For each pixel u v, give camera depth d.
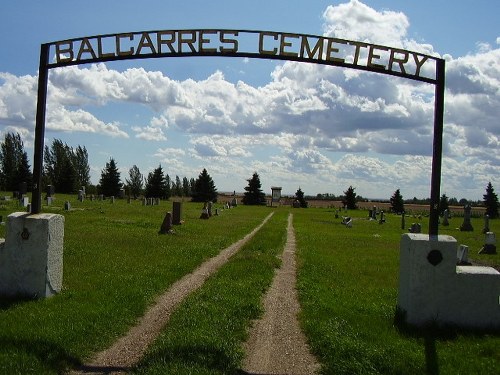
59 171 90.25
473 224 52.59
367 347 7.34
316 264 16.78
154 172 95.62
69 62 9.81
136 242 19.67
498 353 7.41
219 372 6.39
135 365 6.61
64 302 9.40
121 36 9.59
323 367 6.85
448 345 7.76
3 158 83.56
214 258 17.44
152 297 10.61
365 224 46.91
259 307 9.98
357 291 12.44
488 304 8.57
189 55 9.45
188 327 8.13
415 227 32.25
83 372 6.48
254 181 102.12
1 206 36.56
